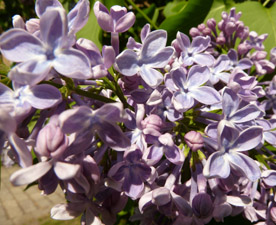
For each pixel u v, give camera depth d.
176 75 0.09
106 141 0.07
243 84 0.10
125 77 0.09
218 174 0.08
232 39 0.15
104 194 0.09
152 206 0.10
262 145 0.10
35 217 0.47
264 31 0.17
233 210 0.10
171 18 0.16
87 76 0.07
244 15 0.17
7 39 0.07
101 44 0.16
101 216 0.09
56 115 0.07
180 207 0.08
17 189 0.58
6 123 0.06
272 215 0.10
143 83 0.09
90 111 0.07
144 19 0.19
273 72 0.15
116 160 0.09
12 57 0.07
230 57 0.13
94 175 0.08
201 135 0.09
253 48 0.16
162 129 0.09
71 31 0.07
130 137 0.09
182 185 0.09
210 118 0.10
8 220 0.48
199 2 0.16
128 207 0.17
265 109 0.13
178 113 0.09
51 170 0.07
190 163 0.09
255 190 0.10
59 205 0.09
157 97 0.09
